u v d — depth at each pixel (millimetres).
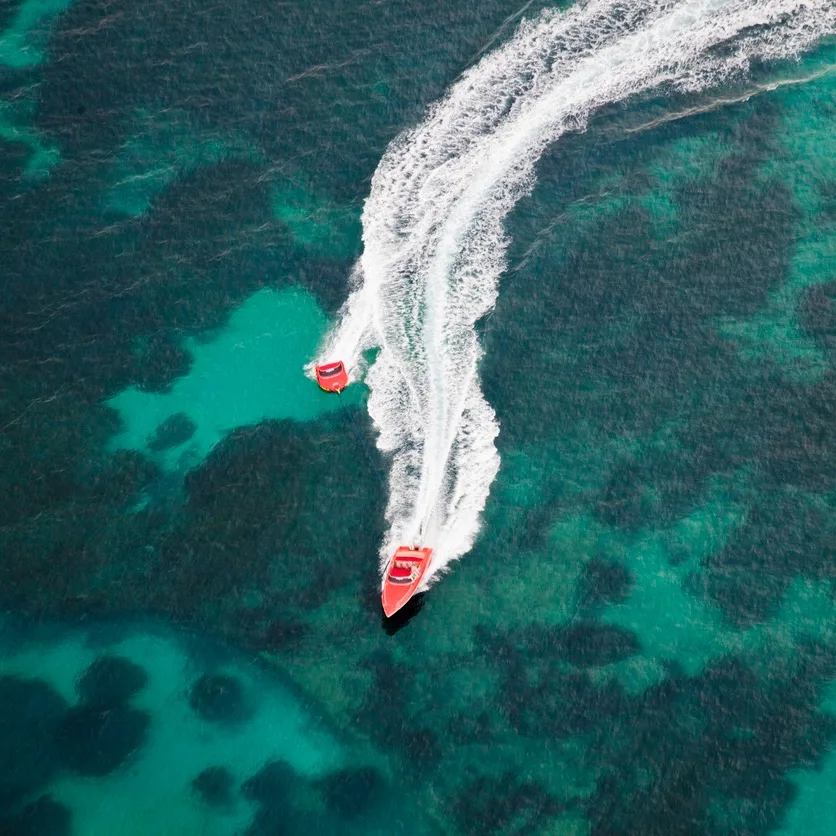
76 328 57219
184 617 50250
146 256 58906
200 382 55938
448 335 55688
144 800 46625
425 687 48000
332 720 47750
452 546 50875
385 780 46312
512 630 48875
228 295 57906
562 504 51500
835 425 51812
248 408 55125
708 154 58906
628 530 50688
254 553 51250
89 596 50844
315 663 48969
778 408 52500
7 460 54000
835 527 49656
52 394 55688
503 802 45312
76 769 47375
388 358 55562
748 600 48594
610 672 47562
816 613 47938
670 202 57875
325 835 45312
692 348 54219
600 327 55094
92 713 48625
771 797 44344
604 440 52625
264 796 46438
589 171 59094
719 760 45219
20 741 48031
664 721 46219
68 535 52125
